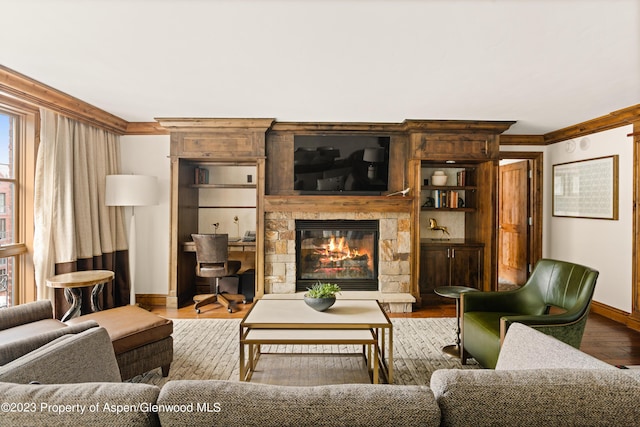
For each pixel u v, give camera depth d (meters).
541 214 5.10
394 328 3.65
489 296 2.82
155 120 4.30
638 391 0.96
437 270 4.64
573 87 3.02
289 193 4.54
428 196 5.11
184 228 4.57
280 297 4.27
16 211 3.30
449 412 0.94
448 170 5.13
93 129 3.94
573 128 4.47
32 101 3.11
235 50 2.35
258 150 4.30
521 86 3.00
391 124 4.36
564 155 4.76
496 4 1.80
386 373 2.47
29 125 3.33
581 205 4.47
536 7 1.82
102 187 4.05
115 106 3.71
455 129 4.30
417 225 4.39
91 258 3.79
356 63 2.55
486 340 2.41
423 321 3.89
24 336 2.12
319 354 2.86
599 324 3.83
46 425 0.87
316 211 4.37
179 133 4.30
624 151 3.91
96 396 0.91
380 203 4.36
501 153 5.04
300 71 2.71
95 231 3.90
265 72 2.74
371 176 4.47
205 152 4.30
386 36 2.15
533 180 5.15
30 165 3.34
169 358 2.60
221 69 2.68
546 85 2.97
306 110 3.81
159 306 4.45
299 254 4.54
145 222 4.54
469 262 4.63
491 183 4.43
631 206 3.83
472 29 2.06
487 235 4.53
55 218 3.44
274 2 1.79
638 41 2.18
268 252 4.40
